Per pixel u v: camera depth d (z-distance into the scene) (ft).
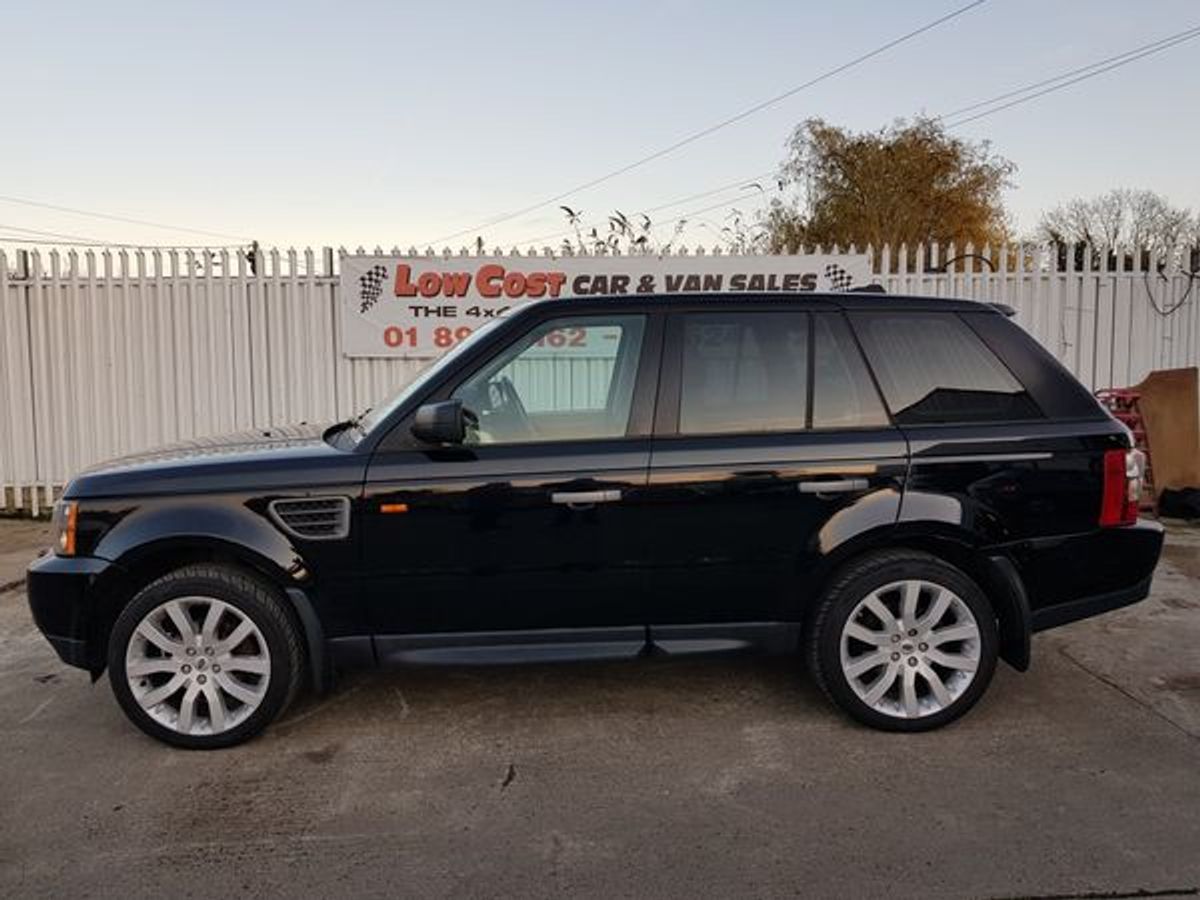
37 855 10.44
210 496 12.76
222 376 30.22
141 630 12.81
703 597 13.10
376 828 10.98
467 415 13.08
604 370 13.57
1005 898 9.48
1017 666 13.52
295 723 13.92
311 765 12.59
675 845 10.54
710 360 13.37
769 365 13.39
